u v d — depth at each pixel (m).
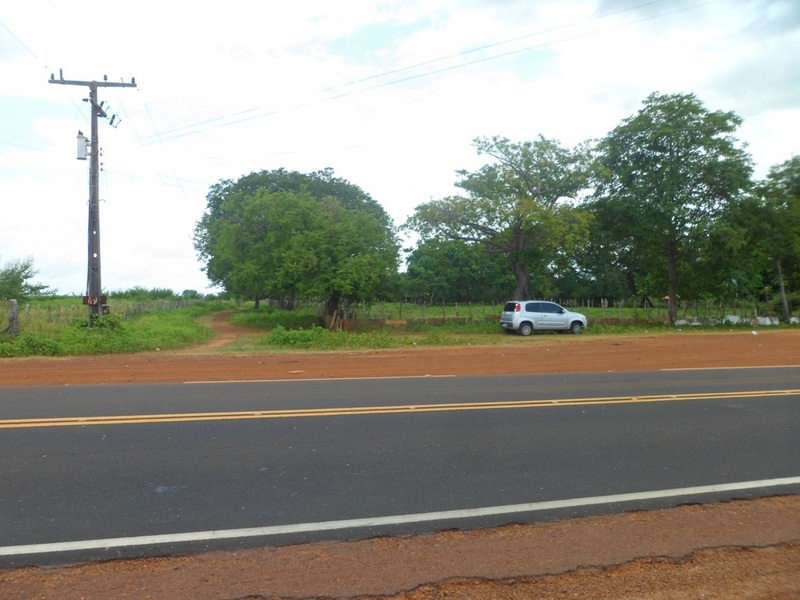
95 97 25.52
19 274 40.00
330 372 15.48
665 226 38.00
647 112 38.41
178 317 40.56
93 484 6.31
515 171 38.41
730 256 38.56
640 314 49.62
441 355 20.72
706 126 37.25
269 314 47.31
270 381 13.61
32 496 5.96
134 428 8.63
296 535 5.18
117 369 15.88
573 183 38.31
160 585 4.36
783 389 12.84
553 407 10.58
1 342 20.59
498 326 36.56
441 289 67.75
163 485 6.31
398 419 9.42
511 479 6.67
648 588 4.45
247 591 4.30
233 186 59.72
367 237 38.25
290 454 7.45
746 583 4.56
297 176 58.44
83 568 4.58
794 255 40.25
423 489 6.30
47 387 12.53
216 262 47.22
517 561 4.81
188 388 12.46
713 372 15.99
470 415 9.78
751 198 38.19
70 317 28.22
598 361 19.03
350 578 4.50
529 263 38.31
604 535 5.32
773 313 46.09
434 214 37.47
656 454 7.73
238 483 6.40
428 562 4.76
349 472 6.80
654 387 13.06
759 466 7.29
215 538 5.10
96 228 25.72
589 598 4.29
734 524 5.61
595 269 69.31
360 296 37.06
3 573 4.48
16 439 7.97
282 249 36.88
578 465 7.21
